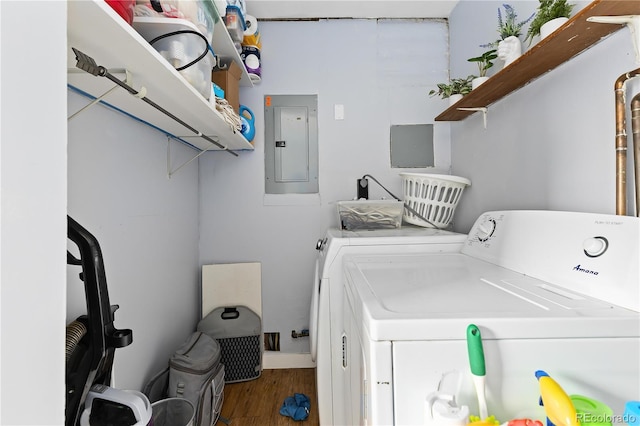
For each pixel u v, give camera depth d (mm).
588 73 1056
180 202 1942
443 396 579
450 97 1857
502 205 1590
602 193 1011
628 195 914
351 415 986
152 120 1436
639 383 603
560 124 1189
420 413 608
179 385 1511
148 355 1529
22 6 439
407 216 1954
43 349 469
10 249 420
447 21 2281
